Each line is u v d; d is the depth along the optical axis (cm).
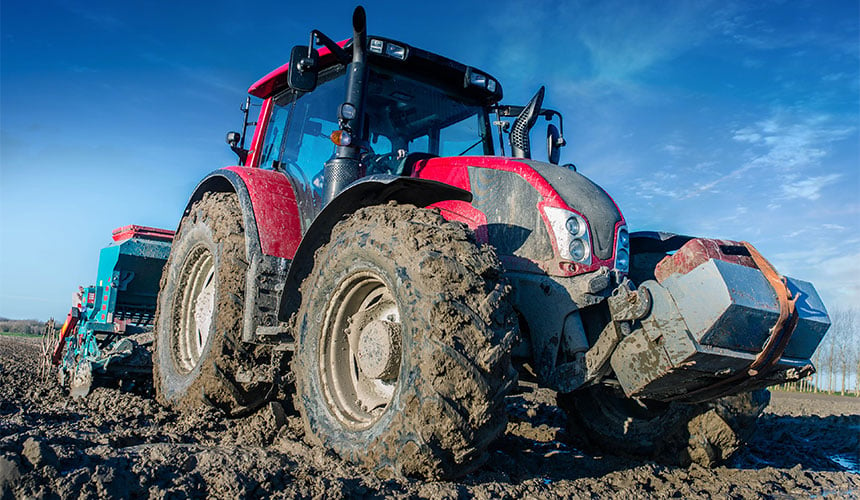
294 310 366
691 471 391
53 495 206
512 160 363
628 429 406
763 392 405
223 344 399
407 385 261
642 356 297
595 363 311
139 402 441
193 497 222
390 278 285
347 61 409
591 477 351
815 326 314
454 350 251
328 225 353
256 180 430
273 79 504
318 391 324
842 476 428
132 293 640
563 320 323
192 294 481
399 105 432
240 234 420
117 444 295
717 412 390
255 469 250
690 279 284
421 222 296
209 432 369
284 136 479
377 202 341
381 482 255
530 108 410
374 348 289
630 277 385
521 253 343
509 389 261
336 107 430
